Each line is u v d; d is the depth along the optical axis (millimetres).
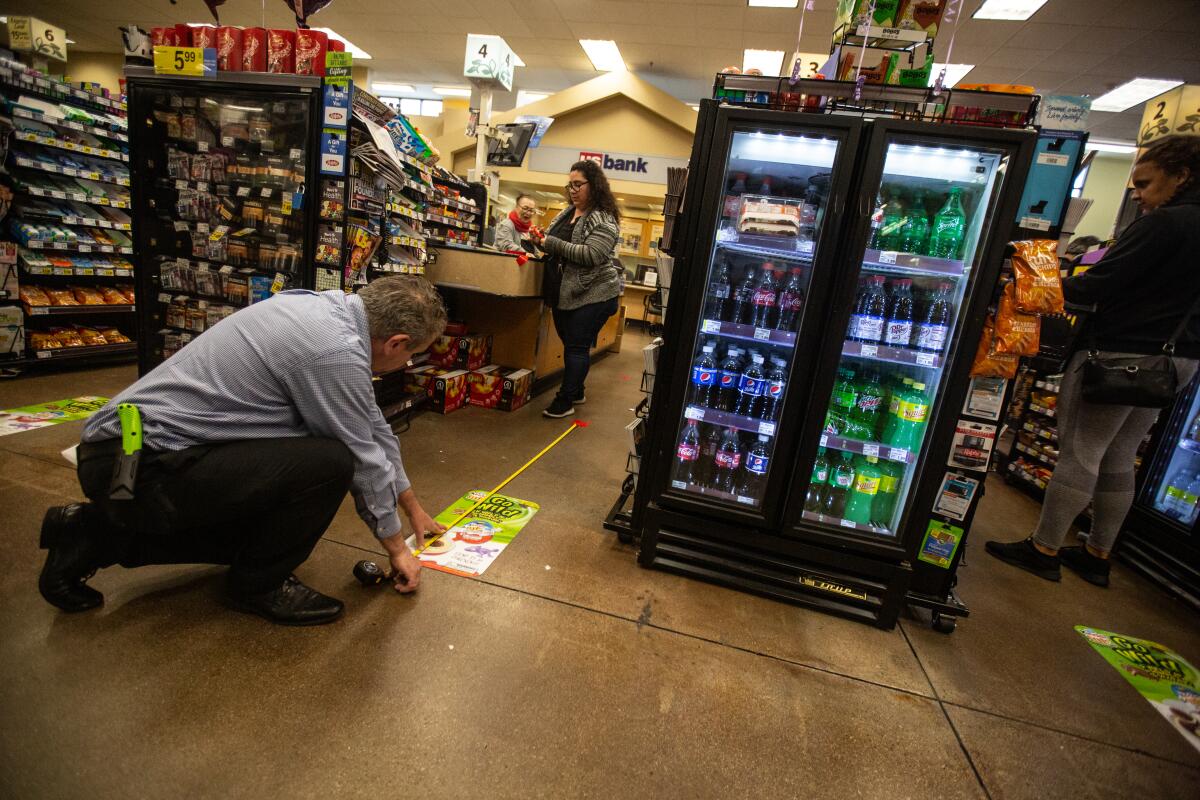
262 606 1488
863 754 1323
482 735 1228
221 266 2711
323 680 1319
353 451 1404
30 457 2230
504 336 4129
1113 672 1784
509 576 1857
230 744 1126
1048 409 3631
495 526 2188
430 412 3525
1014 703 1574
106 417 1262
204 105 2645
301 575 1712
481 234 4719
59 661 1273
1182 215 1911
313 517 1408
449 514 2238
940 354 1801
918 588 1916
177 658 1328
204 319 2762
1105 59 6922
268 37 2408
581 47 8711
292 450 1320
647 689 1437
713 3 6852
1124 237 2018
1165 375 2004
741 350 2129
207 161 2635
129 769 1048
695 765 1227
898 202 1942
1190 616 2234
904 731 1414
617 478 2852
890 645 1776
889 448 1884
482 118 4602
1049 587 2330
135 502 1232
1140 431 2281
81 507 1391
